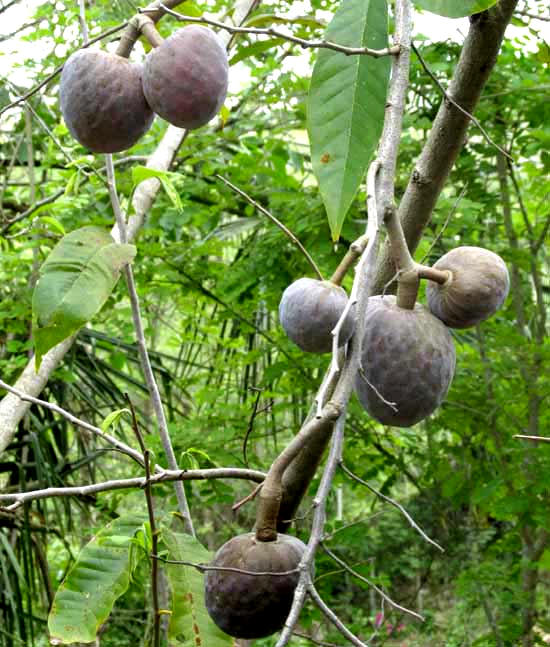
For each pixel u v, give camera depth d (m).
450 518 5.76
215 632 1.57
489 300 1.41
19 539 4.68
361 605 5.99
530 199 5.09
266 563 1.21
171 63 1.13
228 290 4.12
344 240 3.87
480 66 1.55
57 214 3.84
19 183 4.77
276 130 4.31
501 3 1.53
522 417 4.22
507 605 4.00
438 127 1.60
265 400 4.57
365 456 4.52
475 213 3.96
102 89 1.17
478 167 4.36
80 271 1.34
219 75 1.15
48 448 4.69
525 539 4.11
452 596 6.13
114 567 1.65
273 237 3.93
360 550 4.34
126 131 1.20
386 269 1.58
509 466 3.89
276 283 4.03
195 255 4.27
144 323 4.71
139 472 3.88
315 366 4.05
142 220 2.46
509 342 3.80
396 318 1.35
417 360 1.33
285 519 1.56
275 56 4.18
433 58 3.79
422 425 5.13
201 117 1.16
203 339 4.81
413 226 1.63
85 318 1.32
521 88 3.71
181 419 4.46
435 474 4.36
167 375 4.92
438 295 1.42
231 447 4.05
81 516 5.46
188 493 3.74
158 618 1.67
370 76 1.26
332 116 1.26
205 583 1.27
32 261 3.85
